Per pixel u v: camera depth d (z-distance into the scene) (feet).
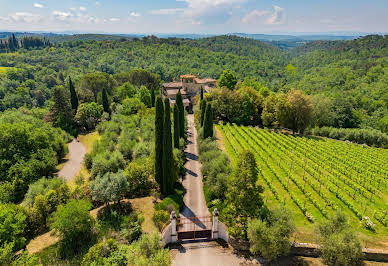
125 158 158.10
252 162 79.71
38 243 84.89
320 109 283.59
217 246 85.25
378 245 87.20
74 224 80.28
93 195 99.04
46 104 371.97
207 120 167.73
